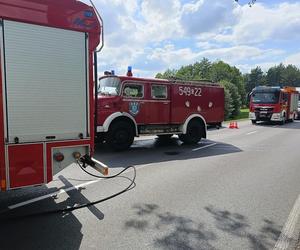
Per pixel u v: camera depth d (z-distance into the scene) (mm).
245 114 44375
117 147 11438
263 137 16703
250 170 8625
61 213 5371
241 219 5156
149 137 15945
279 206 5766
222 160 10047
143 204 5816
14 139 4617
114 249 4148
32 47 4707
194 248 4180
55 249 4129
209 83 13828
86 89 5328
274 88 25516
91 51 5336
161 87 12234
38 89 4793
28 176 4781
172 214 5340
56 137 5031
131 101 11508
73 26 5105
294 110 29969
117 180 7445
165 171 8414
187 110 13062
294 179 7688
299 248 4211
